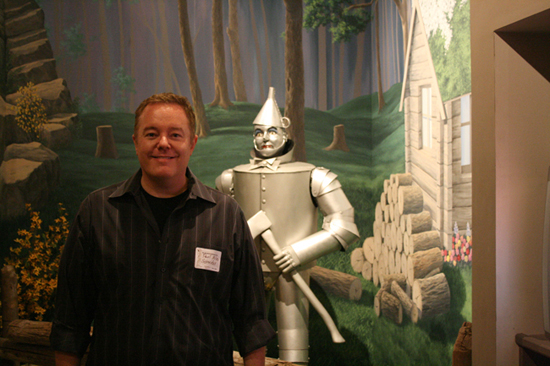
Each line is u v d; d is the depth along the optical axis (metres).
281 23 3.11
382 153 2.90
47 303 2.90
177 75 3.04
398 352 2.61
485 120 1.21
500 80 1.17
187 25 3.04
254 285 1.21
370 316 3.02
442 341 2.08
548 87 1.19
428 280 2.20
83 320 1.12
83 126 2.94
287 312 2.28
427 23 2.18
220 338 1.14
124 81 2.99
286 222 2.24
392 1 2.70
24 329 2.27
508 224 1.18
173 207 1.16
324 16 3.11
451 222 1.97
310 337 2.99
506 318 1.18
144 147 1.09
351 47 3.12
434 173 2.12
